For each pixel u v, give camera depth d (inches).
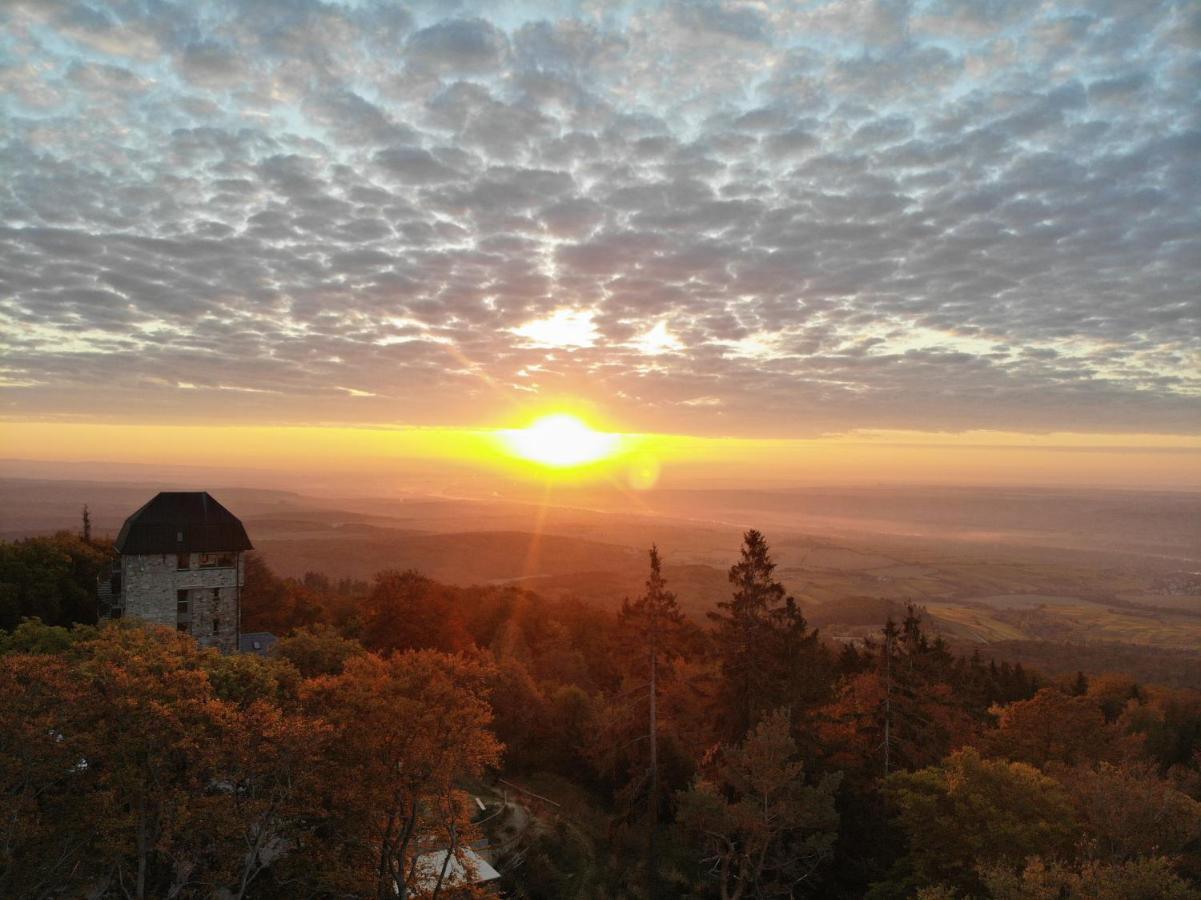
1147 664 5482.3
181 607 2352.4
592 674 3631.9
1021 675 3528.5
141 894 947.3
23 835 857.5
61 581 2491.4
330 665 1684.3
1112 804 1190.9
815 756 1716.3
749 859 1466.5
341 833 1109.1
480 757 1075.9
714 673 1861.5
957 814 1232.8
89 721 951.0
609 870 1605.6
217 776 979.3
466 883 1160.8
